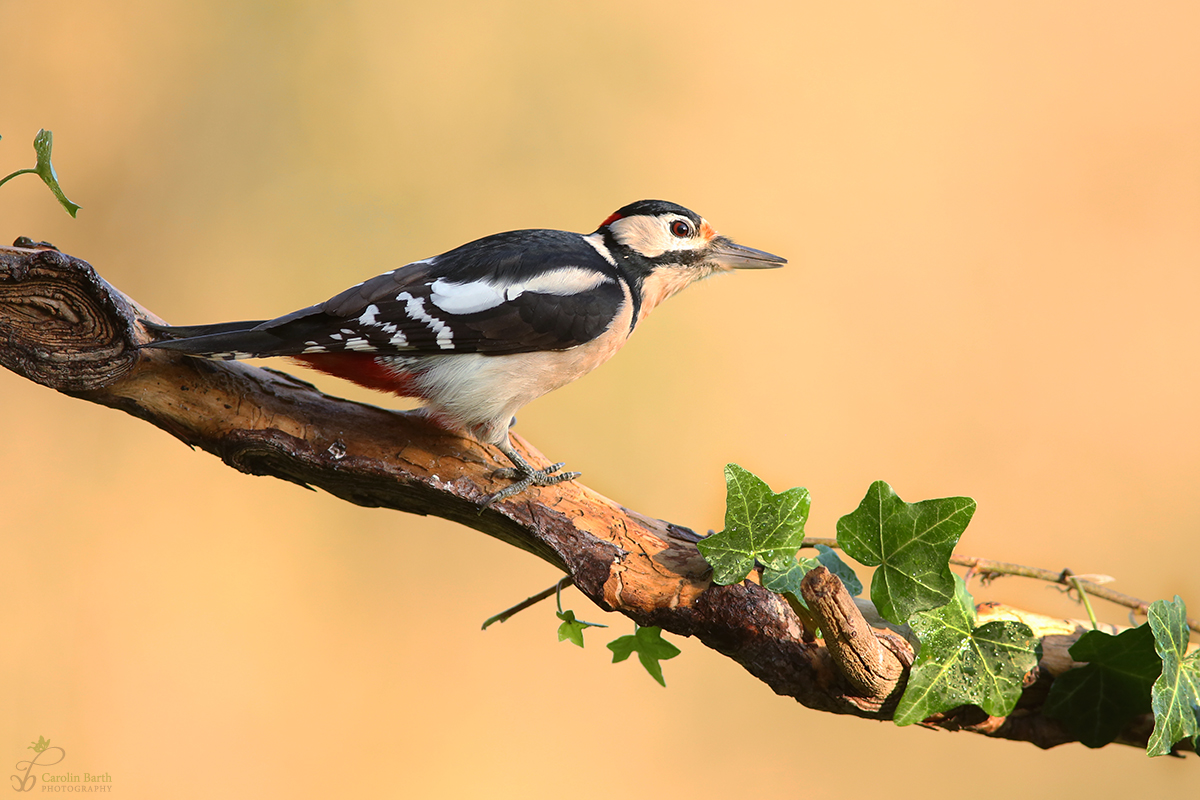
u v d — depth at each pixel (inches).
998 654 198.4
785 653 208.4
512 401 256.5
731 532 203.5
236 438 229.3
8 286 206.4
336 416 236.2
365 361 253.9
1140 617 216.5
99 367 216.7
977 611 220.8
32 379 215.9
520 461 234.4
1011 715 217.9
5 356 212.5
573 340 264.5
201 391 228.5
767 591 209.0
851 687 206.8
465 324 252.4
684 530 223.9
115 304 213.9
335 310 249.0
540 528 224.4
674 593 211.6
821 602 186.4
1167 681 198.7
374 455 232.2
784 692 213.3
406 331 249.6
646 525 224.4
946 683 198.5
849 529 198.7
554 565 227.6
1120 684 209.3
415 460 233.0
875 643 197.2
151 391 226.1
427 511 241.1
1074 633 218.4
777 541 201.9
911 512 195.9
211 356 220.8
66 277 208.1
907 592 196.5
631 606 214.1
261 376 236.8
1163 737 198.7
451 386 250.4
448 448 239.5
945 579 195.3
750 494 202.4
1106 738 215.5
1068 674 210.5
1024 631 198.2
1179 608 204.7
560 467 238.5
